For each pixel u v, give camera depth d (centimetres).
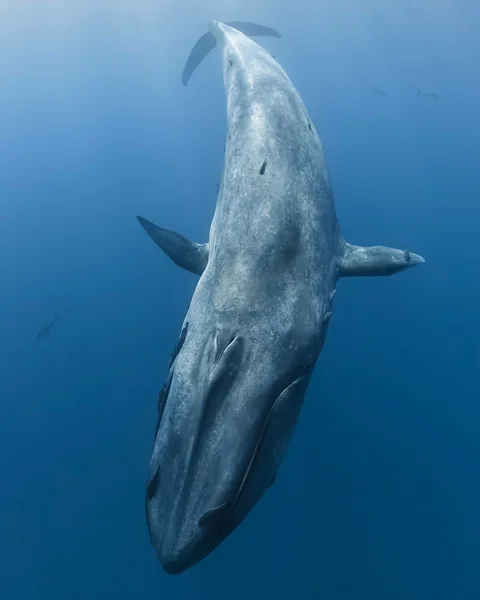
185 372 673
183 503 582
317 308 754
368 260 987
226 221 789
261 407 629
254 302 698
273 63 985
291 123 864
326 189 893
